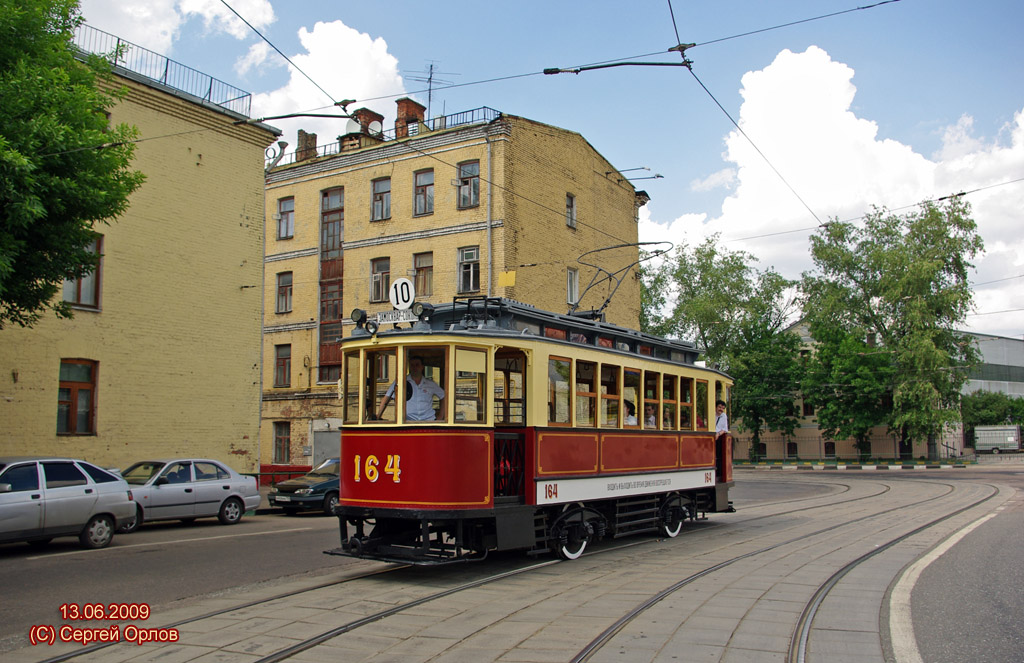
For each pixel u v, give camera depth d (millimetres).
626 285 36406
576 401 11758
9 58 11672
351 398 10578
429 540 10047
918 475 37656
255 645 6555
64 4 12422
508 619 7414
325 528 16219
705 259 52969
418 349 10117
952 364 45500
